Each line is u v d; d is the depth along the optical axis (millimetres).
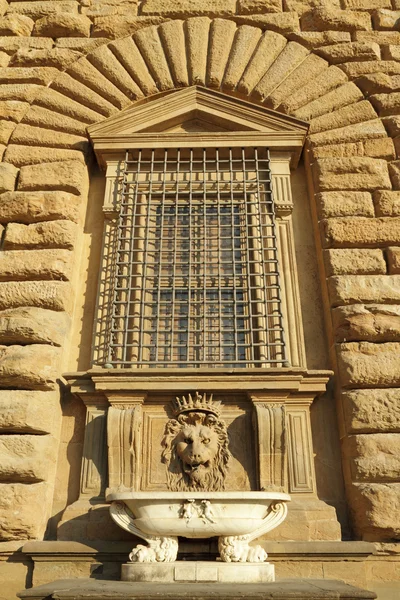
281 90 8117
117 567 5512
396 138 7719
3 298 6691
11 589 5504
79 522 5727
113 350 6676
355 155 7633
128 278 7031
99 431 6195
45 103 8164
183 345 6598
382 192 7289
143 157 7992
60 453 6273
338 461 6176
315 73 8234
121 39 8602
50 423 6102
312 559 5465
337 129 7848
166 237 7387
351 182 7406
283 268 7176
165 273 7293
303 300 7102
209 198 7680
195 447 5855
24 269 6844
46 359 6281
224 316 6746
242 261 7023
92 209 7867
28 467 5762
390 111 7973
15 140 7918
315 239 7430
